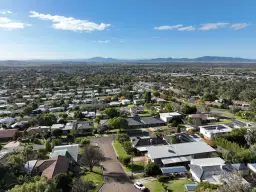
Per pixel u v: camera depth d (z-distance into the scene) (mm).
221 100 129750
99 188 43562
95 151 52031
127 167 52844
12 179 41406
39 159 55125
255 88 152000
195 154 55844
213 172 45469
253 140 64500
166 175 47969
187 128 81938
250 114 94250
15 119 94625
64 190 40312
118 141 69562
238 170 45125
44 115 87625
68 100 130125
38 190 32625
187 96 144375
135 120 87875
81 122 86188
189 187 41625
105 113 95625
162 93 150750
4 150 61781
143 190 42188
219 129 75125
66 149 58156
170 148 57969
